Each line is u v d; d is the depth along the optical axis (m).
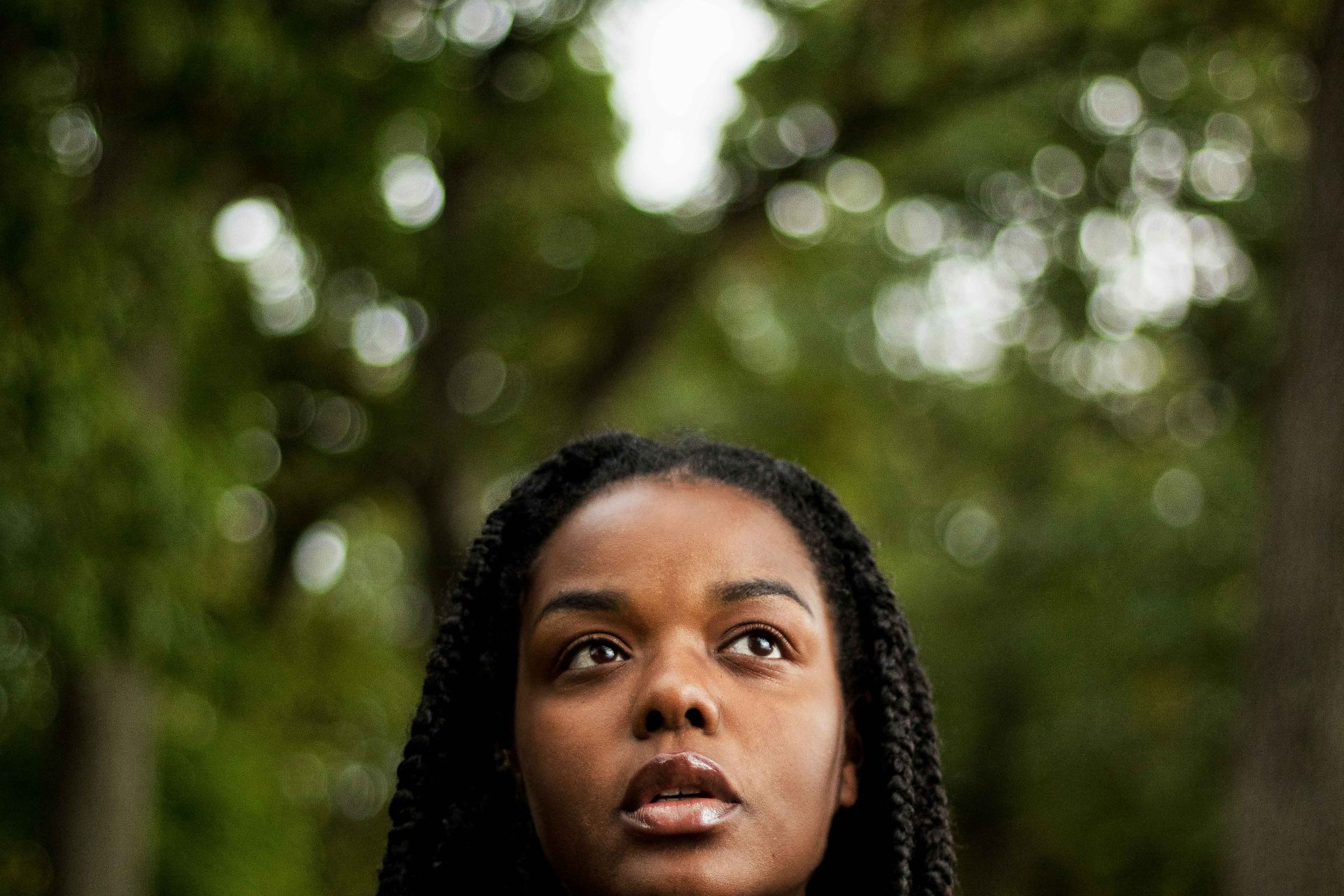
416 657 13.66
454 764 2.07
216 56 6.93
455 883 2.05
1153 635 12.87
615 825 1.76
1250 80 9.92
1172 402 13.58
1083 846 14.02
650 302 12.97
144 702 8.63
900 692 2.06
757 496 2.03
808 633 1.90
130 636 7.08
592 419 13.18
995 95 10.83
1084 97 10.84
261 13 7.30
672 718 1.77
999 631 15.84
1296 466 5.00
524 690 1.94
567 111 11.67
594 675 1.84
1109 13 9.22
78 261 6.72
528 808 2.02
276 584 13.05
